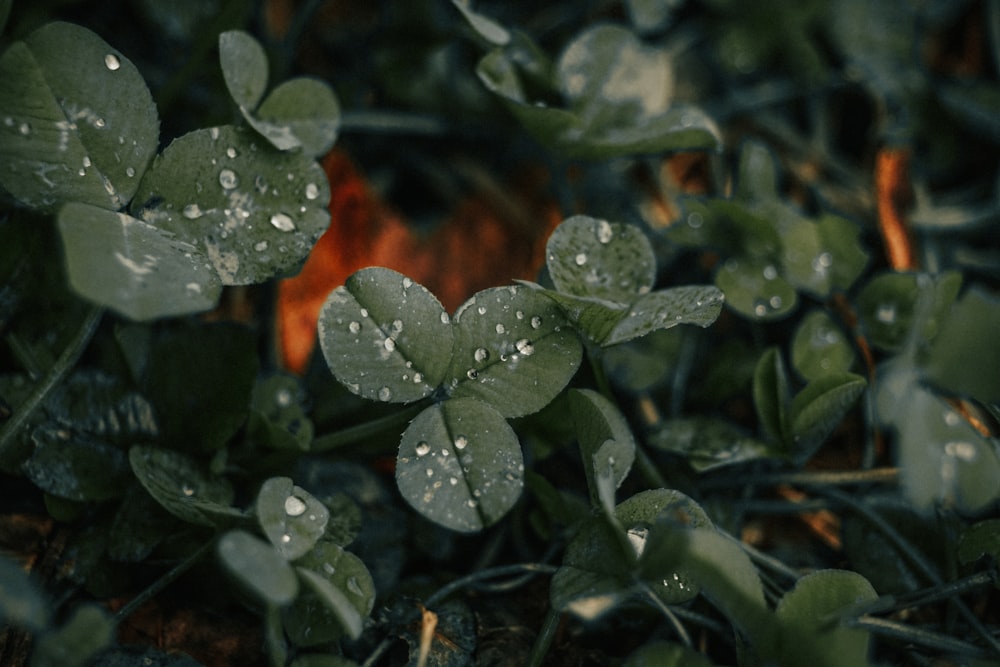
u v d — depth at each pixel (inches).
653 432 9.0
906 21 11.0
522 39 9.5
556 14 11.1
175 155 8.2
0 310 8.4
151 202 8.1
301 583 7.8
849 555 8.8
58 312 8.5
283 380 8.8
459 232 10.3
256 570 7.3
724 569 7.4
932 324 9.1
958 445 8.3
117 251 7.6
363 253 10.0
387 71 10.4
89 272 7.4
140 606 8.3
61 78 8.0
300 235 8.2
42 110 8.0
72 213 7.6
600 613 7.5
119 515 8.2
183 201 8.2
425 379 8.1
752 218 9.5
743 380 9.5
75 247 7.4
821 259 9.6
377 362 8.0
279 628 7.8
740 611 7.4
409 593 8.5
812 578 7.8
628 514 7.9
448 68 10.5
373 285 8.1
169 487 8.1
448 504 7.8
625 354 9.4
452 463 7.9
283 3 10.8
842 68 11.0
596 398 8.0
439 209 10.4
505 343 8.2
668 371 9.5
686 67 11.1
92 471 8.2
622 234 8.6
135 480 8.3
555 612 8.1
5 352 8.7
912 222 10.3
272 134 8.4
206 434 8.4
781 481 9.0
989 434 9.0
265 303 9.4
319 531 7.8
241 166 8.2
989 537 8.2
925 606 8.7
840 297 9.5
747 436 8.9
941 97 10.8
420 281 10.1
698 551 7.3
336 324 8.0
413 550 8.8
